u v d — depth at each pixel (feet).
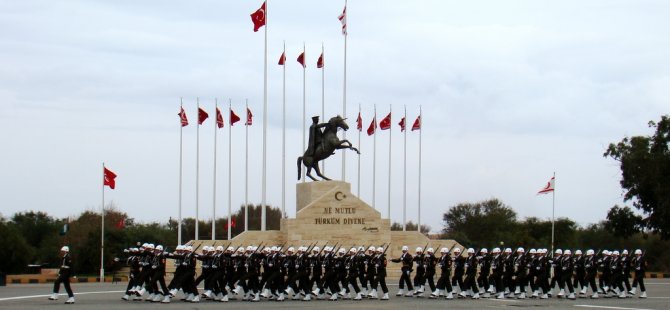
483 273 199.21
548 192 311.27
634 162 367.04
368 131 336.08
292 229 288.51
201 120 312.50
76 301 176.24
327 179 297.53
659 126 370.32
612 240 497.46
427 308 159.74
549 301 187.42
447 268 193.88
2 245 375.25
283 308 158.20
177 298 189.67
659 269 456.86
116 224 497.87
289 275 187.42
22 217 546.26
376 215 297.12
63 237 462.19
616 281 202.08
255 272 185.26
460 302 180.55
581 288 204.33
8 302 170.60
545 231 533.55
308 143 302.86
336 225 293.02
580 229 533.96
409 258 199.93
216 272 181.57
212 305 167.02
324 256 189.98
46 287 234.17
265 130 298.76
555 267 198.80
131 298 184.85
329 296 198.08
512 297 198.70
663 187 354.95
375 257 192.13
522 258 197.67
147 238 441.27
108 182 293.23
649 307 168.55
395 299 191.31
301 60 317.01
